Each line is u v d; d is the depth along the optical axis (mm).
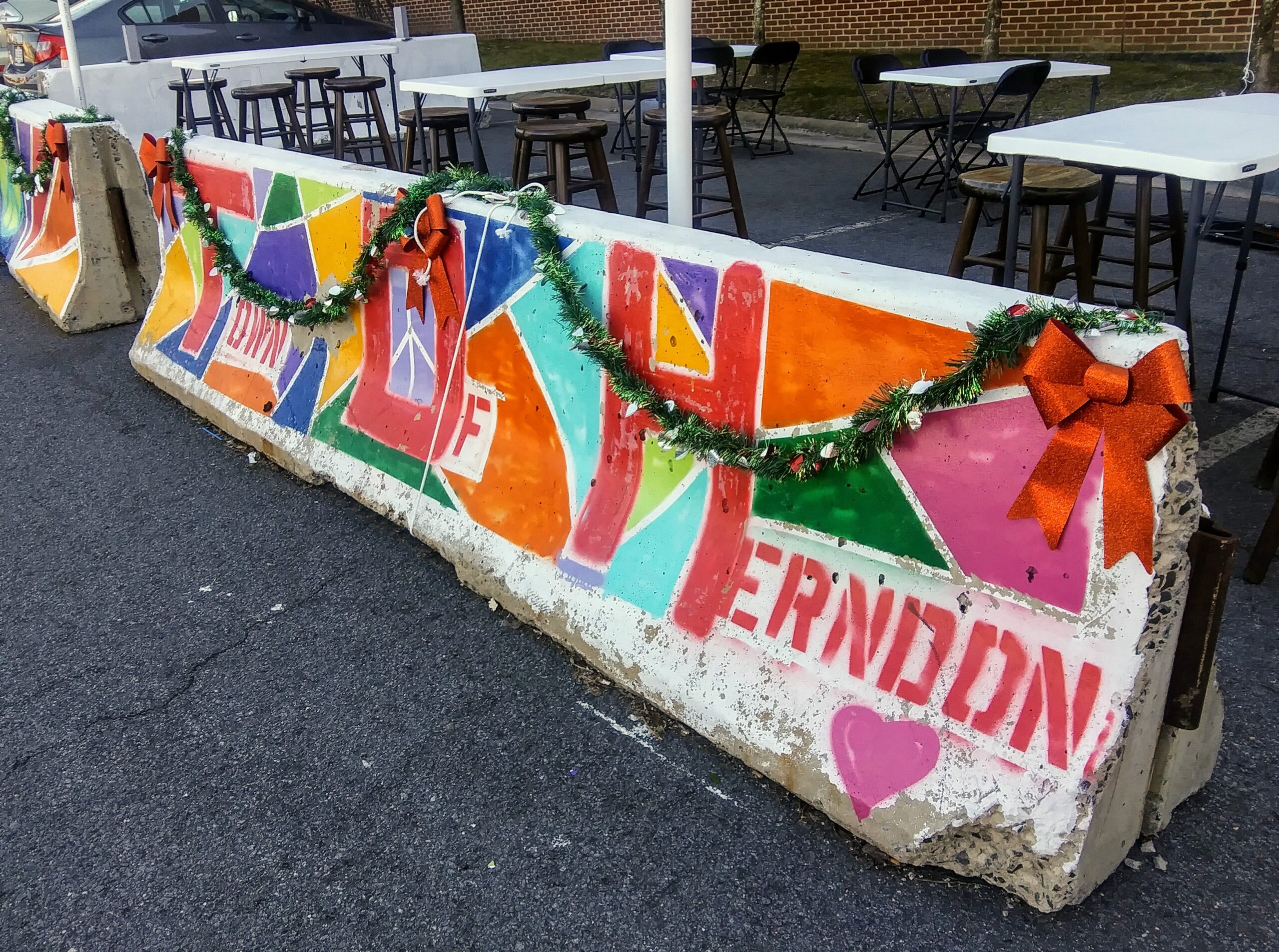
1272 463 3576
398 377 3758
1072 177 3951
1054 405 1803
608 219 2865
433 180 3373
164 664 3043
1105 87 9891
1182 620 1933
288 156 4234
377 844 2344
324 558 3584
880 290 2092
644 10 15633
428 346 3578
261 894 2229
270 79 12023
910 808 2111
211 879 2277
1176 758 2119
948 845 2096
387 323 3771
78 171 5934
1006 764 2002
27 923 2188
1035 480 1904
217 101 11445
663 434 2633
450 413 3502
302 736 2711
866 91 11453
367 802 2471
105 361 5680
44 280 6551
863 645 2268
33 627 3262
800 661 2377
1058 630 1952
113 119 6098
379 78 9055
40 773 2625
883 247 6887
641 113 8031
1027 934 2010
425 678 2916
